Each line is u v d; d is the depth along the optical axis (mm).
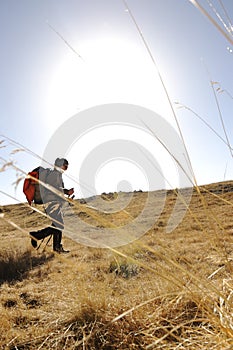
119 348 2016
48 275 4715
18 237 10383
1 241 9625
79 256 5816
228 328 1589
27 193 5297
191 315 2174
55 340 2211
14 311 2998
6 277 5086
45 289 3789
